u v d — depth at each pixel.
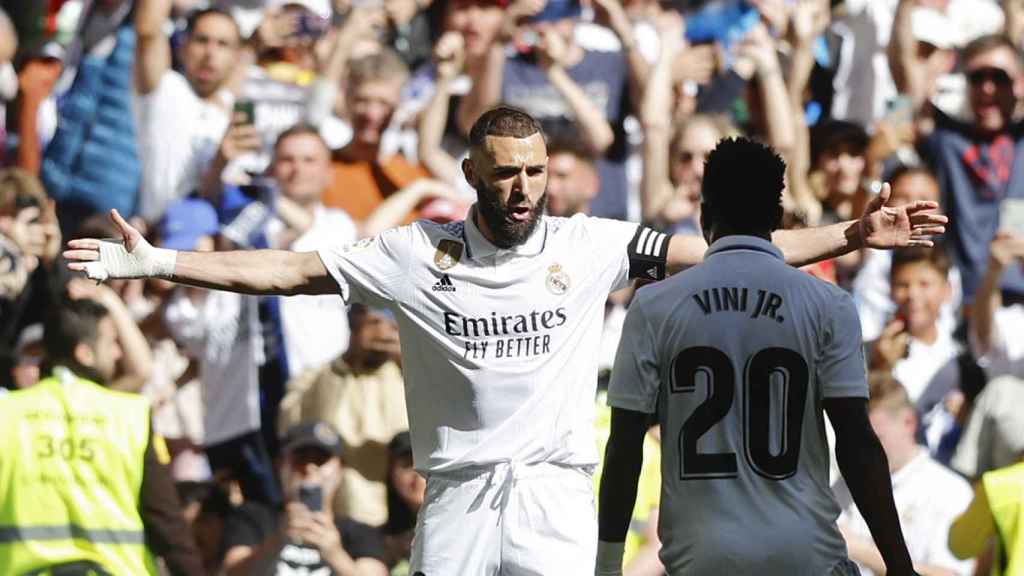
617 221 19.31
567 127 34.00
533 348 18.72
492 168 18.41
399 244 18.89
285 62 34.72
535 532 18.66
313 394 29.39
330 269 18.83
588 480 19.08
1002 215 35.06
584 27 34.75
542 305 18.72
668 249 19.06
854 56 37.00
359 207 32.72
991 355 33.59
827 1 36.62
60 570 23.94
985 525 24.98
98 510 24.12
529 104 34.22
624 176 34.47
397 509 28.00
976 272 34.94
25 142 33.84
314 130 32.19
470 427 18.78
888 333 31.66
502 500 18.64
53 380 24.52
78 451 24.20
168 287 30.94
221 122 33.31
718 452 17.61
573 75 34.47
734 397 17.64
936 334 32.28
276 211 31.86
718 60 35.94
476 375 18.67
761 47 34.88
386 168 33.25
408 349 19.02
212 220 31.58
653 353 17.97
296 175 31.95
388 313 29.02
